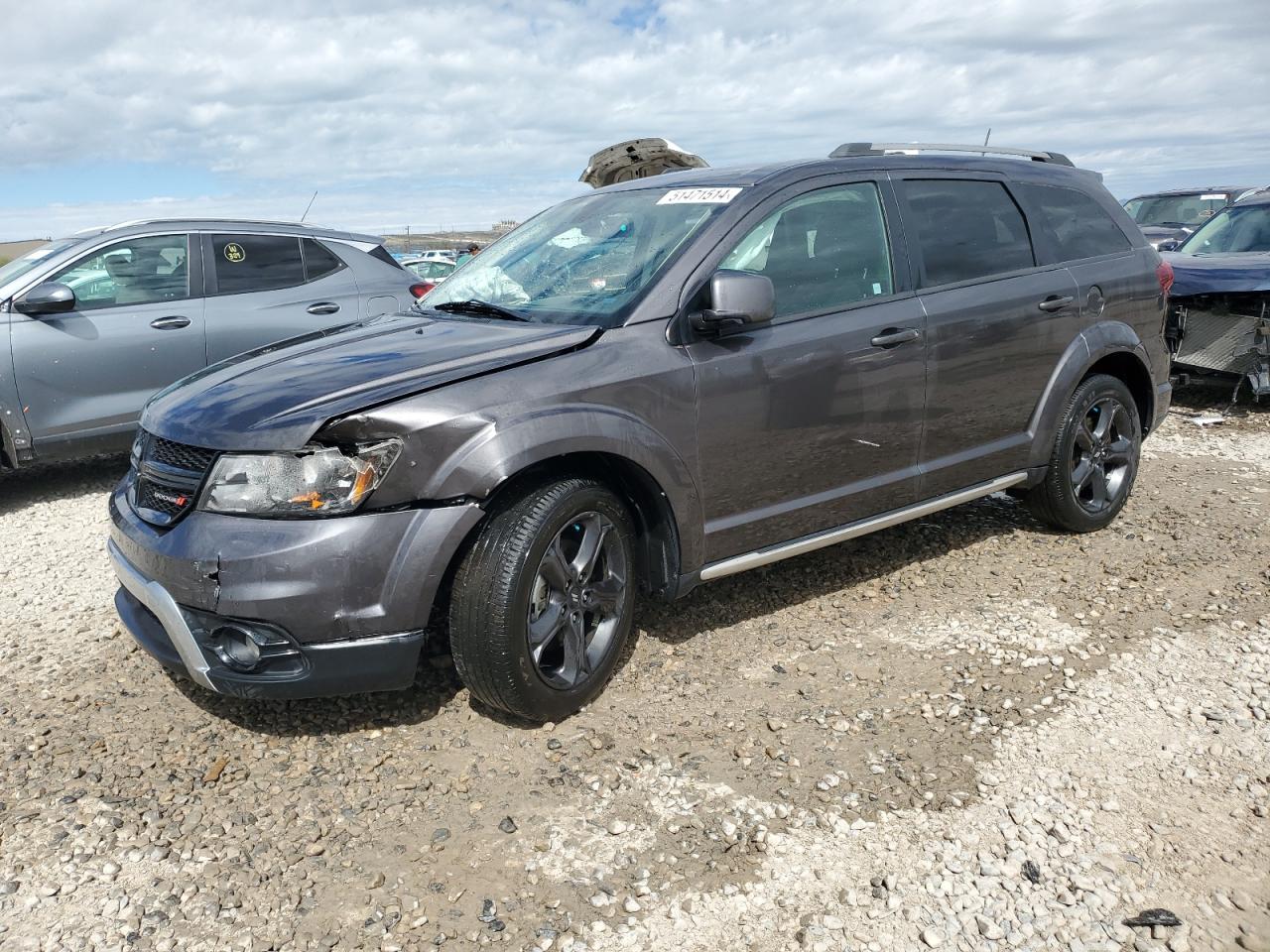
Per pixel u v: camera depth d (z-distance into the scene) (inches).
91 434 252.1
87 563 199.6
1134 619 158.9
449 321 148.6
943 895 97.9
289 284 281.3
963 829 107.7
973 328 166.9
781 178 153.1
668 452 133.1
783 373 144.0
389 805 113.5
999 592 170.6
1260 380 303.4
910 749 123.0
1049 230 186.2
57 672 147.6
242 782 118.4
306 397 118.4
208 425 119.2
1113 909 95.7
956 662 145.2
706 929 93.9
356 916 96.0
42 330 242.8
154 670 147.5
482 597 118.7
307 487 112.8
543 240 166.6
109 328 251.8
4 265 270.5
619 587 134.0
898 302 159.5
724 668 144.6
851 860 103.2
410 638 116.8
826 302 152.4
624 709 133.6
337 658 114.7
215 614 114.2
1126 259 196.9
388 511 114.7
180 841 107.7
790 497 149.7
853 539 197.2
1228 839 105.4
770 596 170.1
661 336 135.5
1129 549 189.5
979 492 176.6
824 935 93.0
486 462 116.4
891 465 161.2
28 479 278.4
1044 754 121.3
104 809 113.0
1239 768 118.0
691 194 155.3
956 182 174.9
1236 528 200.8
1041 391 181.3
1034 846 104.7
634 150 438.0
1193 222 589.6
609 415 127.0
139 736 129.0
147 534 122.0
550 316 142.8
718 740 125.7
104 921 95.6
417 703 135.6
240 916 96.2
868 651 149.6
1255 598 165.5
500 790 115.9
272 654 114.7
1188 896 97.3
